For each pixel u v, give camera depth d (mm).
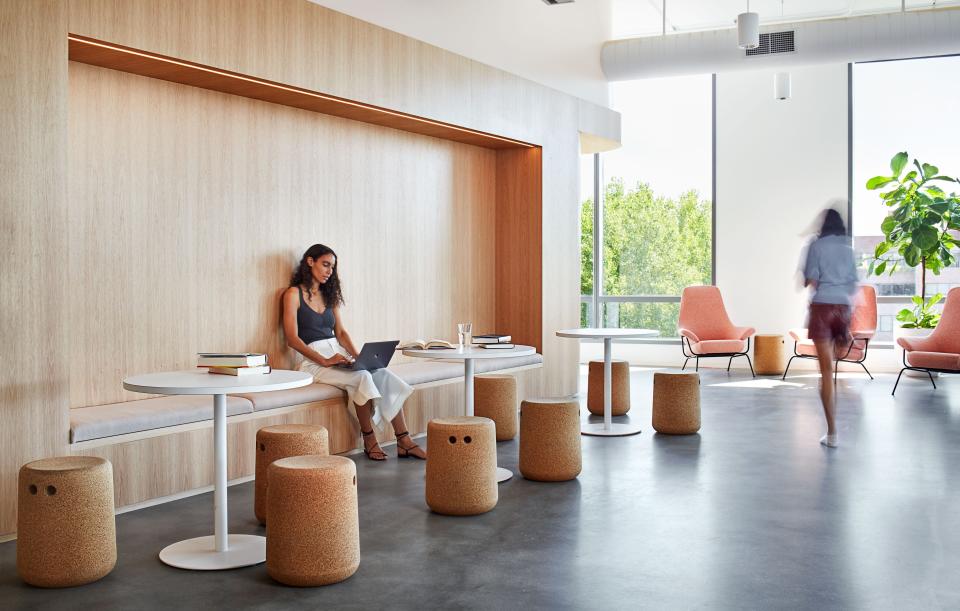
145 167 5090
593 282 12172
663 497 4688
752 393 8789
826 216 6105
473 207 7906
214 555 3656
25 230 4016
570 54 8727
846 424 6945
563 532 4039
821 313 6059
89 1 4266
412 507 4496
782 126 11148
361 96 5934
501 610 3066
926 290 10797
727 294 11422
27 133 4020
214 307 5516
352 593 3244
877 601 3156
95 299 4840
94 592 3262
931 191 10344
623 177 12023
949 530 4055
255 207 5785
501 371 7387
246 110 5723
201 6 4828
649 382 9773
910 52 8727
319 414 5520
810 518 4258
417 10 6582
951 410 7609
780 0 9602
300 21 5457
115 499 4355
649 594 3227
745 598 3186
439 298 7512
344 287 6531
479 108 7133
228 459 4941
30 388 4039
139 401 4918
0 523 3943
